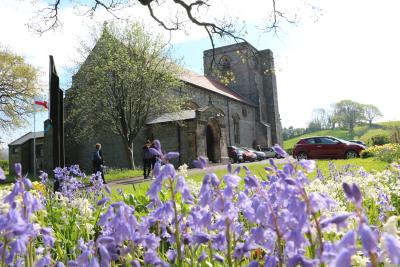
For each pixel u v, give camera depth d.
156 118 33.66
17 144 42.28
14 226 1.51
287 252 1.62
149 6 19.03
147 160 19.19
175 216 1.91
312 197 1.50
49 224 4.09
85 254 1.59
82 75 31.38
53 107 8.85
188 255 2.42
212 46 20.06
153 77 30.42
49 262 1.97
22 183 1.87
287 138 124.44
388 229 1.53
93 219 4.22
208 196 1.78
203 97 40.97
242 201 1.85
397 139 34.84
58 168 6.90
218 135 34.94
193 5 18.66
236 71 56.00
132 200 4.84
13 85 37.25
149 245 1.88
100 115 30.83
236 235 2.40
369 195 4.38
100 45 30.94
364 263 1.86
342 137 108.69
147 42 30.91
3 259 1.56
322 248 1.44
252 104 53.31
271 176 2.08
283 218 1.61
